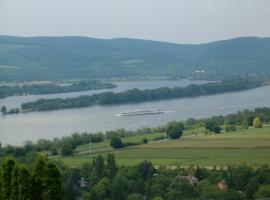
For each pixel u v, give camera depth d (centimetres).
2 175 7375
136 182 16325
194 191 15612
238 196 14825
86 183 17062
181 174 17288
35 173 7194
